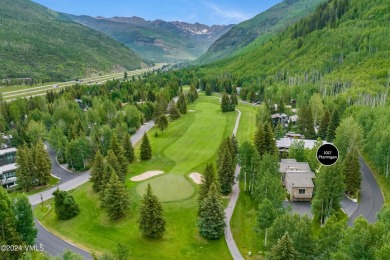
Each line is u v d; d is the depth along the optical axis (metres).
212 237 64.50
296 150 95.00
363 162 103.19
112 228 70.56
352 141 96.69
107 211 73.81
